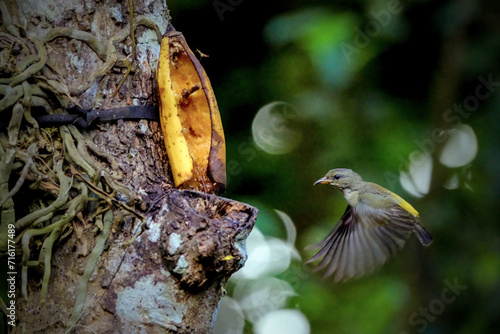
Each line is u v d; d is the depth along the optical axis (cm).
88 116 558
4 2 559
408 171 1220
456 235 1250
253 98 1170
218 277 539
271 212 1186
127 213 545
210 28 1148
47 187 541
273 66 1166
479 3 1202
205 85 587
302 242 1206
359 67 1113
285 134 1184
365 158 1213
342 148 1201
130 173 566
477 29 1221
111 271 537
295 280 1212
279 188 1194
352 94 1208
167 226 532
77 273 540
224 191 588
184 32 1133
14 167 538
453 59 1208
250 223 543
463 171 1253
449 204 1253
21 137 544
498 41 1209
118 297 533
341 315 1220
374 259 744
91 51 574
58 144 554
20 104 537
